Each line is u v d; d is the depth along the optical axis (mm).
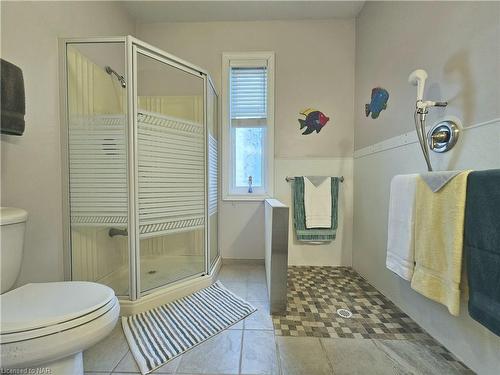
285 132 2361
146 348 1157
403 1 1535
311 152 2350
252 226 2404
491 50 962
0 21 1129
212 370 1041
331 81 2322
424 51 1345
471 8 1050
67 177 1505
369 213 1977
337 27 2303
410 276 1236
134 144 1498
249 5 2129
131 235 1492
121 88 1502
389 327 1352
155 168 1614
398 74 1595
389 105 1697
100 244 1690
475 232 900
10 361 710
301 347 1183
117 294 1533
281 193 2375
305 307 1567
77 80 1530
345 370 1049
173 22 2361
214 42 2359
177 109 1870
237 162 2461
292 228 2367
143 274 1743
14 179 1209
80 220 1531
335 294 1761
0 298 902
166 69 1782
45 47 1366
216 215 2334
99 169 1509
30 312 809
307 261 2369
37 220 1332
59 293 944
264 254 2344
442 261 1053
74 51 1517
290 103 2350
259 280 2010
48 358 750
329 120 2334
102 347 1173
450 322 1147
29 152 1281
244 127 2438
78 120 1509
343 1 2061
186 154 1806
